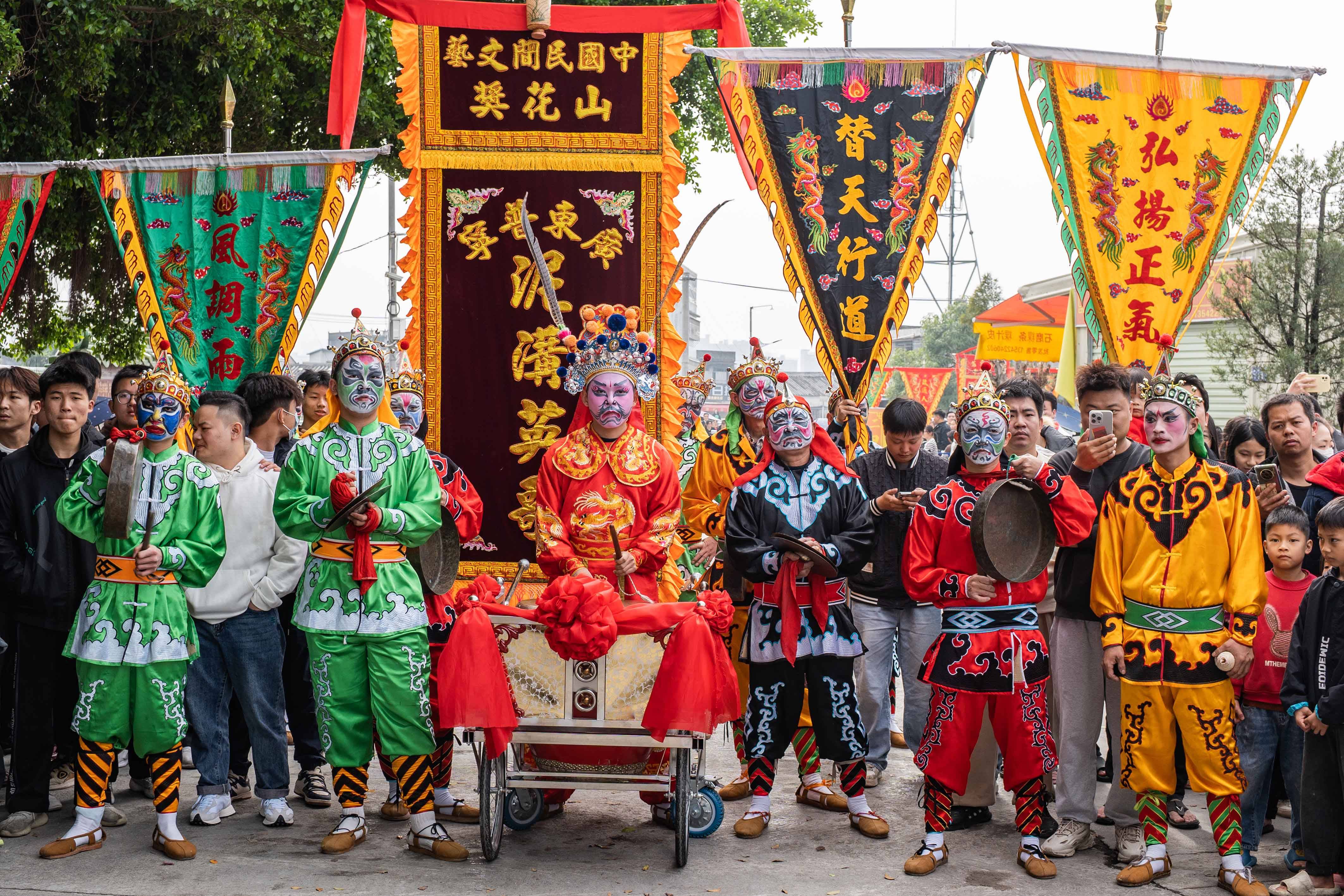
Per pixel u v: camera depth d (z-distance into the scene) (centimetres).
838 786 603
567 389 523
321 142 1309
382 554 498
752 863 491
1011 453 547
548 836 526
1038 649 486
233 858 486
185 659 489
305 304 667
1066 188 617
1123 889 462
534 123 634
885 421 616
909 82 618
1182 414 468
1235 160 618
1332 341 1382
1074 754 509
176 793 491
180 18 1073
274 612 543
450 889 454
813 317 621
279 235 667
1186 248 619
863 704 616
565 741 475
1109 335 618
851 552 520
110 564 486
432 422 633
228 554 533
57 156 1056
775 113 618
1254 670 495
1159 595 466
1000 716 485
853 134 619
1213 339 1520
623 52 636
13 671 571
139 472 483
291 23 1136
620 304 634
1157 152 617
